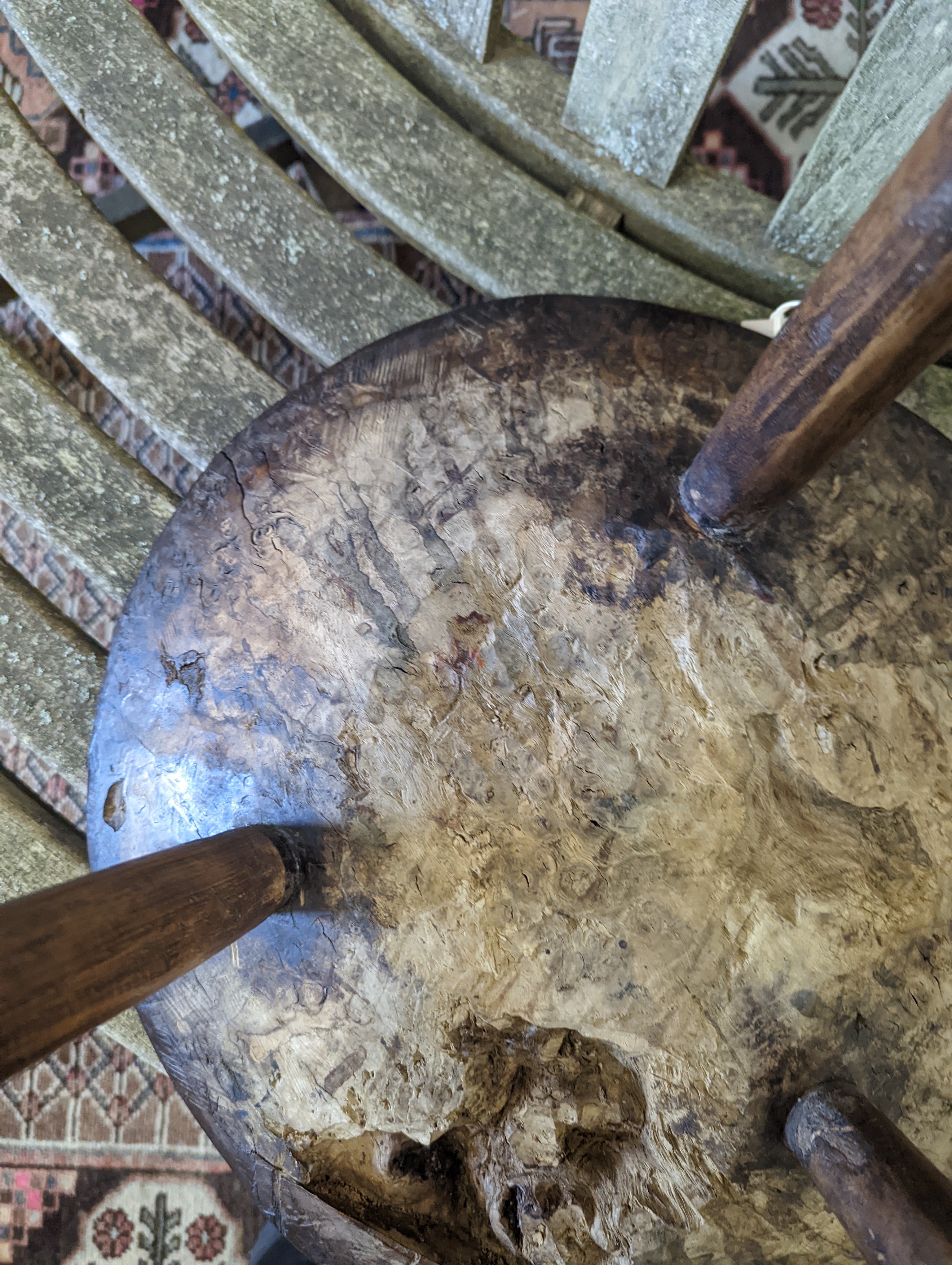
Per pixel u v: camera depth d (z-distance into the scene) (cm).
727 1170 34
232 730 37
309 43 55
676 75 49
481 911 35
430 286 73
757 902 35
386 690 37
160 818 37
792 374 28
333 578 38
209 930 29
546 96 56
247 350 74
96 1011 24
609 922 35
